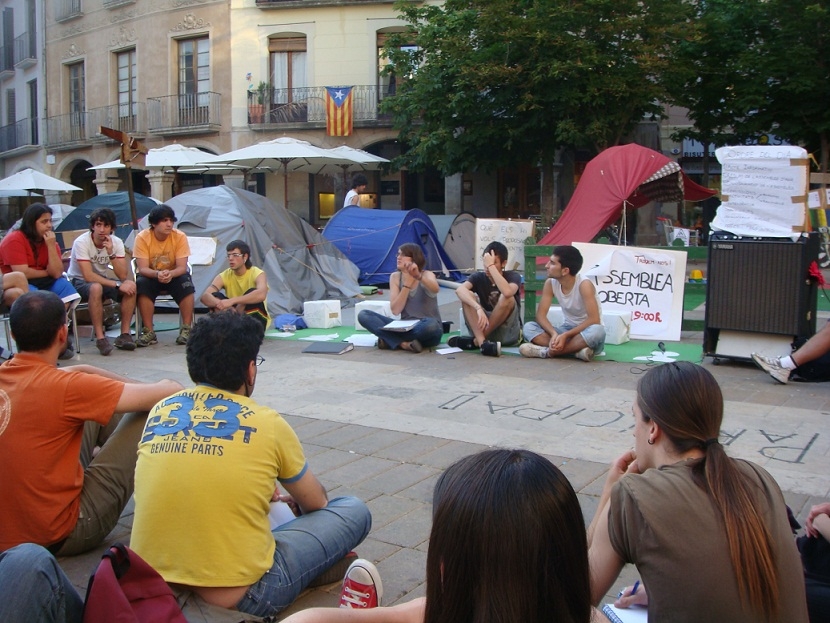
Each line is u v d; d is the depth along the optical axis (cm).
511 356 808
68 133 2909
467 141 2025
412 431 547
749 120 2047
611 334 868
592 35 1938
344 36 2398
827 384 668
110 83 2748
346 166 2252
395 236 1495
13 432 317
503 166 2098
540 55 1891
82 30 2819
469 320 826
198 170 2239
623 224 1134
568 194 2272
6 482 317
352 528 321
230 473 270
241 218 1186
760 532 185
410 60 2123
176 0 2544
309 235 1319
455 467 149
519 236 1315
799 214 703
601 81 1880
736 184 727
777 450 494
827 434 526
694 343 876
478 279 836
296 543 299
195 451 271
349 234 1519
